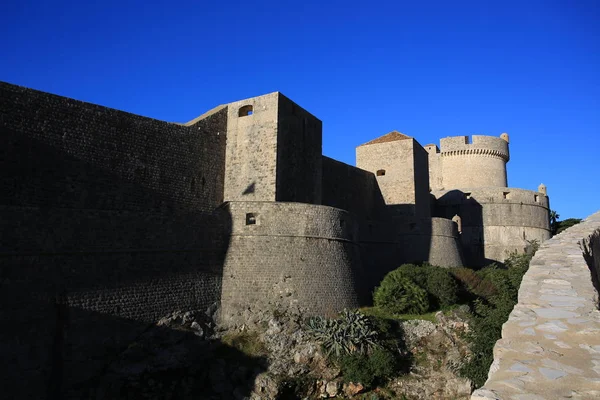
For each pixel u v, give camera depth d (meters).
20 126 23.72
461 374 27.03
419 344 30.23
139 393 24.77
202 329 29.11
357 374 26.56
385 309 33.50
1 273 22.11
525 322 7.69
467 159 75.94
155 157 30.06
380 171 53.16
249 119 35.66
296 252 32.03
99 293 25.48
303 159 38.03
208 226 32.12
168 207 30.27
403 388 27.38
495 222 63.66
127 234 27.45
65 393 23.41
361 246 44.09
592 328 7.23
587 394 5.80
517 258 46.03
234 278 31.52
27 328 22.66
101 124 27.30
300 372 26.66
